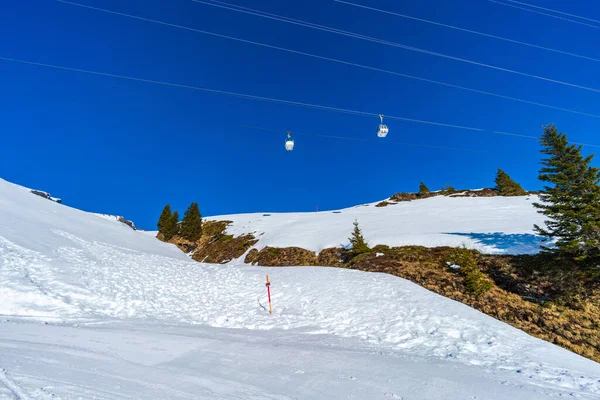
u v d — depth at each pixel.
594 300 16.23
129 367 6.76
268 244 40.81
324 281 19.25
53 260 18.11
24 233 21.66
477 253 23.45
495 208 41.88
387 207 58.69
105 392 5.22
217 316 14.62
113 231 37.28
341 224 44.81
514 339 11.51
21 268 15.66
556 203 19.00
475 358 9.86
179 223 67.75
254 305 16.31
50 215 31.94
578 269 17.69
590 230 17.08
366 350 10.04
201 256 51.44
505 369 8.91
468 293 18.25
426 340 11.50
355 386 6.58
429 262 23.70
